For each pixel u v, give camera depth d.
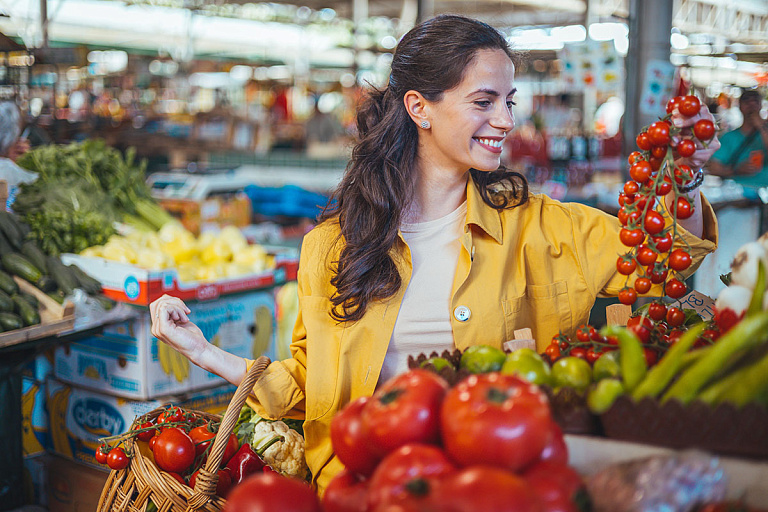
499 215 1.75
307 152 10.80
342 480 1.03
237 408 1.60
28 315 2.71
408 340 1.70
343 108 12.70
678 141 1.34
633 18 4.42
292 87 12.78
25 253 3.16
